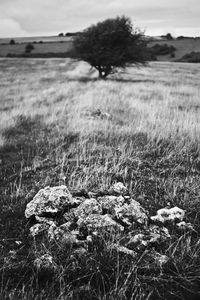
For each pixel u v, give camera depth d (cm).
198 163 662
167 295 308
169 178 574
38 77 3225
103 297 295
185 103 1421
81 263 339
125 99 1463
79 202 434
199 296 309
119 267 335
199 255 359
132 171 615
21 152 754
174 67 5481
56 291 308
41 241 379
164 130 843
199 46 10475
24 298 292
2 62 5928
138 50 2902
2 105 1435
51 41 14162
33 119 1115
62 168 617
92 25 2927
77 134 884
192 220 439
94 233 374
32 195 515
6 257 352
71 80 2830
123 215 405
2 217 445
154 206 480
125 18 2858
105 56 2852
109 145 780
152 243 366
